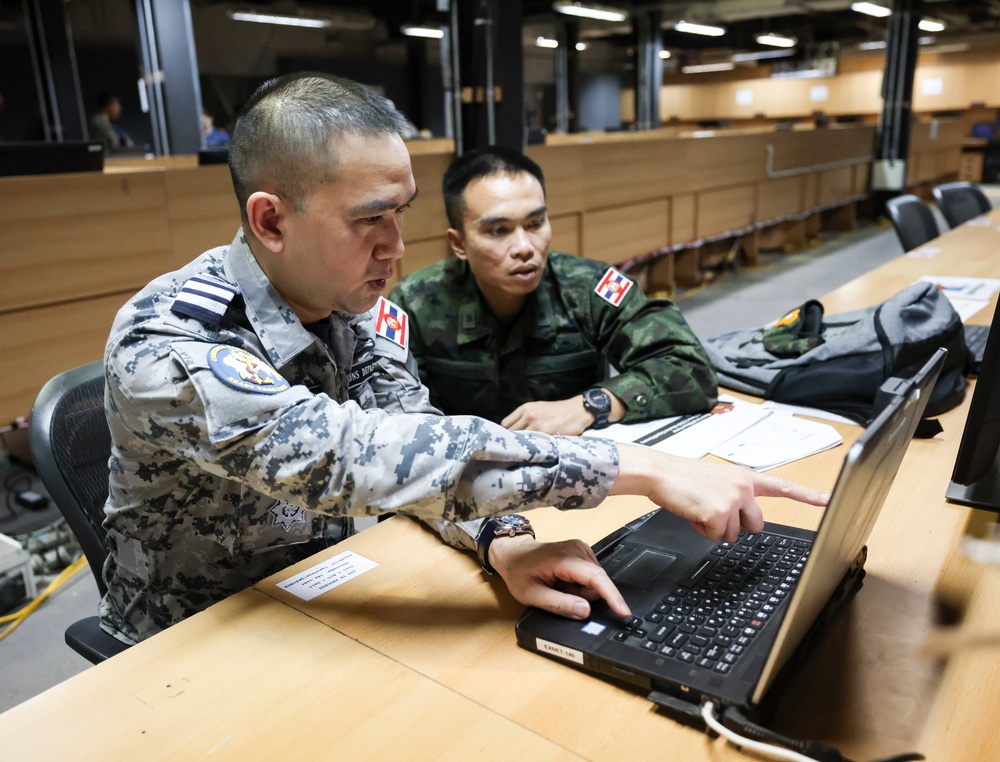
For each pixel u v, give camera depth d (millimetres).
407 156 826
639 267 5363
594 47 14703
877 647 741
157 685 736
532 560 833
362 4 9094
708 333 4613
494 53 4020
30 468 2957
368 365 1116
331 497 766
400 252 854
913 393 667
